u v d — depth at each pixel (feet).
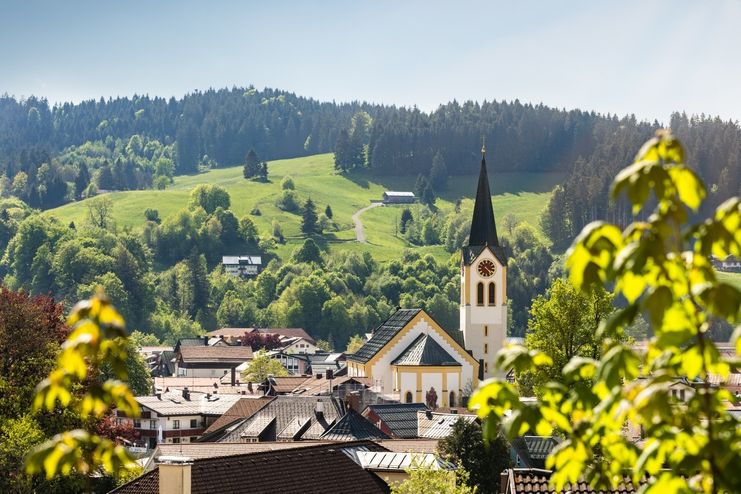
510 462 326.03
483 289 632.38
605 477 61.62
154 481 222.89
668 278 51.80
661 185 51.29
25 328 333.83
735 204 52.06
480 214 640.58
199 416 608.19
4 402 311.06
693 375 53.62
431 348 593.42
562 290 362.53
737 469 52.95
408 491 245.65
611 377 54.13
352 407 449.89
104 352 56.90
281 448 266.16
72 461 56.90
